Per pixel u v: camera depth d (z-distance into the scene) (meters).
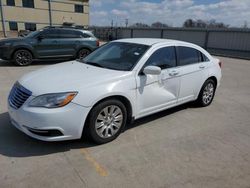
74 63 4.59
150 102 4.23
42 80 3.59
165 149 3.65
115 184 2.82
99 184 2.81
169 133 4.20
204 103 5.62
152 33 30.55
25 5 45.66
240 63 15.14
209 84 5.61
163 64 4.44
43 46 10.66
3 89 6.41
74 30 11.51
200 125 4.61
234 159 3.47
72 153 3.42
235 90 7.52
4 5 43.41
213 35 23.48
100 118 3.59
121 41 4.89
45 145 3.58
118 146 3.68
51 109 3.21
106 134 3.70
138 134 4.09
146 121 4.65
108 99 3.61
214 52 22.70
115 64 4.23
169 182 2.90
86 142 3.72
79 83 3.46
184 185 2.86
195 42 25.56
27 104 3.30
